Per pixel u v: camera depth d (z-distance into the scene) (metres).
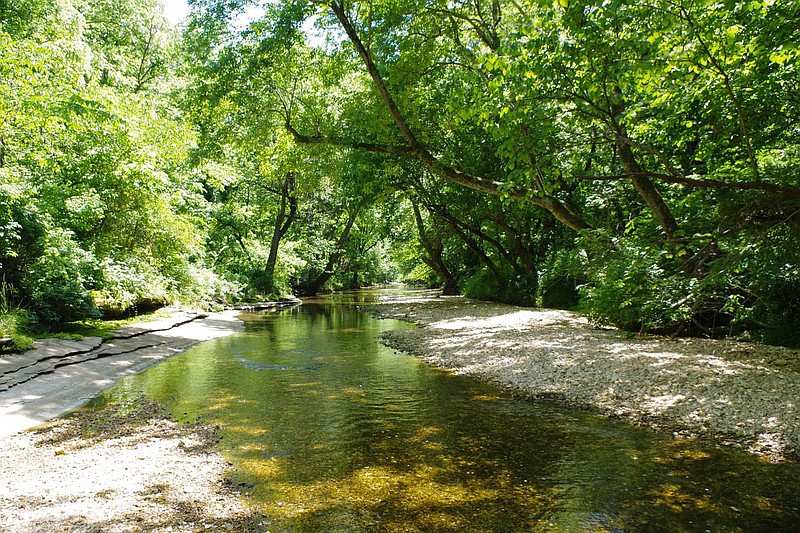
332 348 14.84
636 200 17.16
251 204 36.38
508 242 29.97
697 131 11.36
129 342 13.83
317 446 6.50
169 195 18.97
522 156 9.22
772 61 8.70
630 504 4.84
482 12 14.84
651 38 7.48
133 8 25.22
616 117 8.88
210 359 13.05
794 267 10.19
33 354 10.25
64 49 15.82
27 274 12.74
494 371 10.91
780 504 4.80
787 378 8.35
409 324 21.14
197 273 26.33
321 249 43.81
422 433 7.01
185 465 5.82
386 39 14.61
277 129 17.92
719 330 12.95
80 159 15.75
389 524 4.48
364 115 16.19
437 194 25.92
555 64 8.16
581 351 11.73
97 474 5.53
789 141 10.77
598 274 13.38
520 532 4.33
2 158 14.16
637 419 7.52
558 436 6.84
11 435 6.88
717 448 6.31
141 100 18.22
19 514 4.57
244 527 4.42
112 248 16.89
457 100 11.75
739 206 8.84
